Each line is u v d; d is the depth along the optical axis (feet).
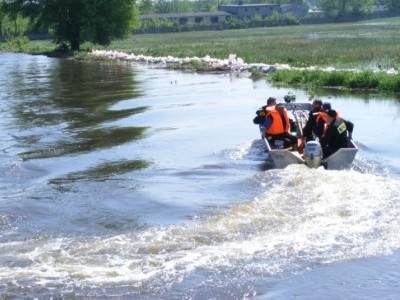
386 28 344.90
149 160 57.31
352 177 44.91
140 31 452.76
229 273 31.12
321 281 30.32
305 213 38.09
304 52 170.30
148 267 31.76
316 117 52.19
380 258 32.30
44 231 38.60
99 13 248.52
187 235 35.68
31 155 61.00
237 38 293.23
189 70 149.59
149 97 102.73
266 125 55.06
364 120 73.72
